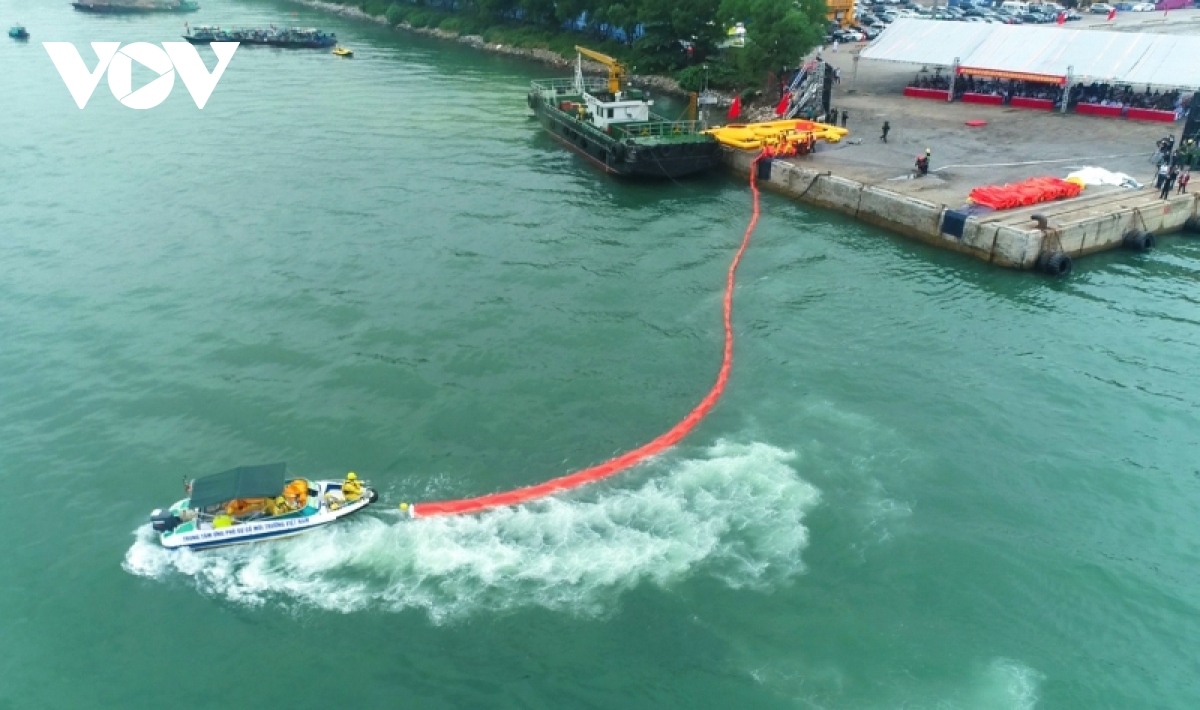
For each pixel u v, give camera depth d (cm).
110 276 5612
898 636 2886
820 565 3178
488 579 3100
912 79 10862
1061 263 5519
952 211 5969
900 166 7244
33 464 3756
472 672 2745
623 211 6981
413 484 3600
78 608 2998
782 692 2678
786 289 5438
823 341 4784
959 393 4269
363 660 2788
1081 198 6297
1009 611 2991
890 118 8912
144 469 3722
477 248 6094
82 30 17075
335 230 6431
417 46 16388
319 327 4934
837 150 7812
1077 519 3425
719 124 10050
